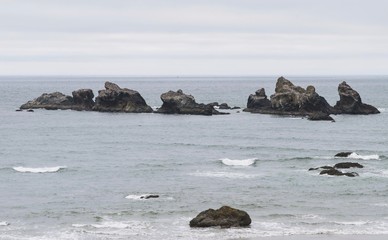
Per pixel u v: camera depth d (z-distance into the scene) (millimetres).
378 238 38250
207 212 41656
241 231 39844
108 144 87312
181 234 39062
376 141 90125
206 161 70750
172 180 58906
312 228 40719
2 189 54375
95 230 40188
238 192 52875
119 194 52125
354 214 44875
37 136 96750
